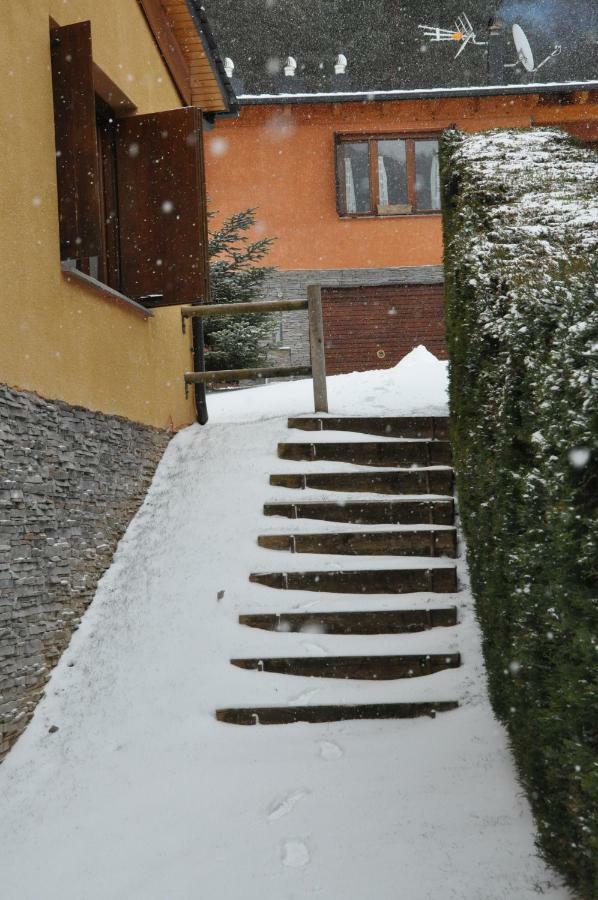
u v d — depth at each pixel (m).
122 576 5.74
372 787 3.92
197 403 8.27
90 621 5.31
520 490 3.54
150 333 7.14
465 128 16.28
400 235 15.98
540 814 3.25
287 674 4.91
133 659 4.97
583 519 2.44
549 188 5.41
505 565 3.66
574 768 2.75
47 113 5.21
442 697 4.64
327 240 15.93
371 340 15.91
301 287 15.89
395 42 20.45
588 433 2.36
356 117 16.02
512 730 3.77
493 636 4.13
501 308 4.18
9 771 4.19
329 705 4.60
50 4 5.33
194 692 4.72
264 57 20.30
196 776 4.10
